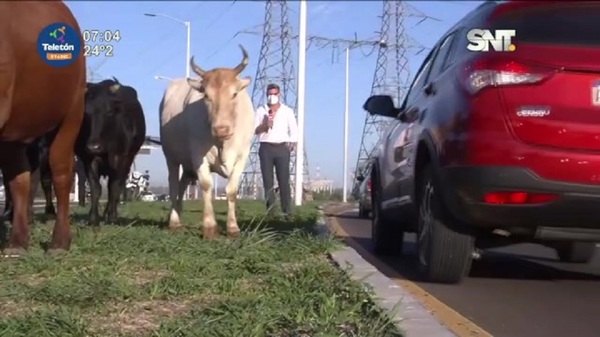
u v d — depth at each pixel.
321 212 15.80
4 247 7.27
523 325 5.07
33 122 6.67
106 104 9.87
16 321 4.48
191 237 8.03
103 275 5.87
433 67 7.04
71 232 7.55
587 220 5.48
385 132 8.49
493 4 5.97
